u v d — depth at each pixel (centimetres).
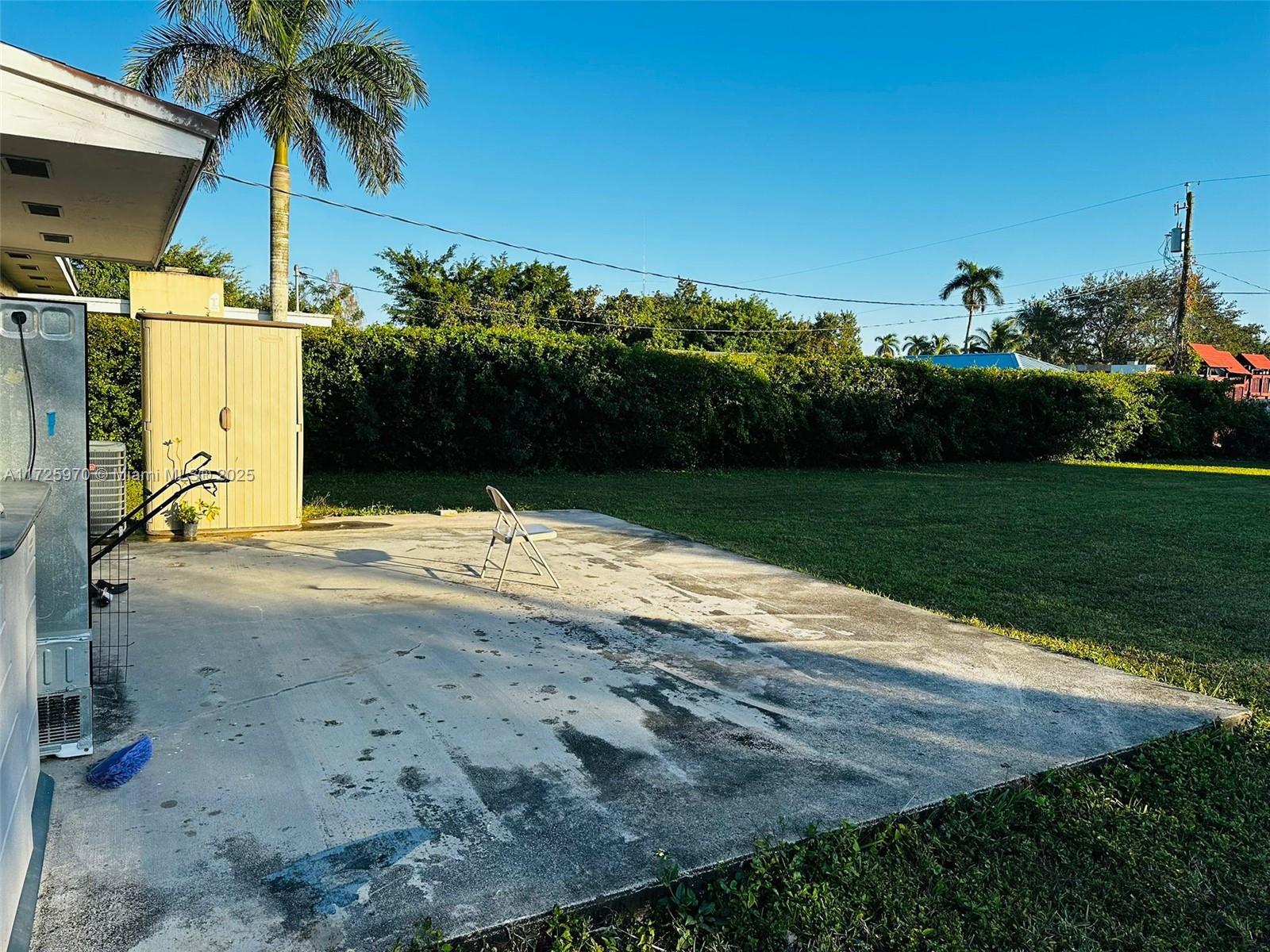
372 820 244
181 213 409
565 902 207
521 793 264
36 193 371
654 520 926
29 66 247
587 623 471
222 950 184
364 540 712
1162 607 586
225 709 325
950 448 2044
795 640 454
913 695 373
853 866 232
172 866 216
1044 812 269
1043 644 476
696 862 228
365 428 1286
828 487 1399
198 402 714
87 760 277
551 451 1502
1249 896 234
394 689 354
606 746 304
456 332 1385
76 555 273
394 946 188
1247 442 2498
